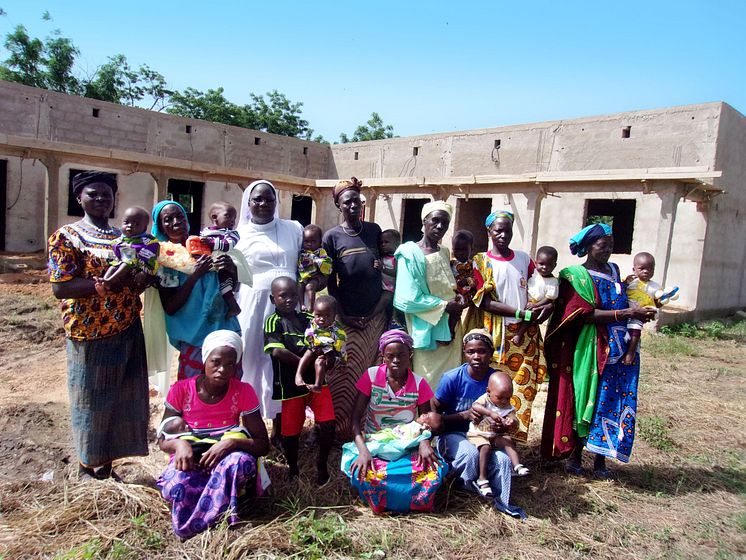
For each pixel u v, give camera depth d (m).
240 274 4.00
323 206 21.66
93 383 3.47
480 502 3.71
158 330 4.02
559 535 3.40
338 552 3.07
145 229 3.50
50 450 4.23
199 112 35.34
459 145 21.91
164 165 16.48
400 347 3.75
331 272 4.62
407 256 4.41
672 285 14.80
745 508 3.91
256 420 3.49
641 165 16.47
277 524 3.23
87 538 3.04
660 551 3.32
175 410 3.46
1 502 3.39
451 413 4.07
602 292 4.21
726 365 9.05
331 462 4.23
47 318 9.02
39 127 18.83
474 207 21.31
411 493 3.49
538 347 4.42
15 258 14.73
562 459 4.37
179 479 3.19
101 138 20.38
